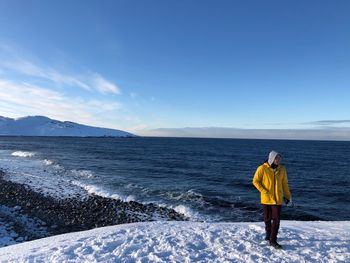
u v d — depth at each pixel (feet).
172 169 146.00
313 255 21.31
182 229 29.63
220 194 87.81
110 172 132.67
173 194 86.07
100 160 189.57
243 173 134.51
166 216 64.08
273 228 23.00
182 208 70.18
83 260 21.50
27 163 166.50
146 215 64.18
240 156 233.14
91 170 138.82
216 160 197.47
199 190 93.40
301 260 20.39
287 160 203.21
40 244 26.91
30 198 76.89
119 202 75.25
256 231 27.81
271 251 22.29
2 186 94.53
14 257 22.90
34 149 294.05
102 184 101.76
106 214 63.52
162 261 20.97
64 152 258.16
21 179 110.52
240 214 66.64
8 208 65.16
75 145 399.85
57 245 25.52
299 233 27.04
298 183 112.06
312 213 71.41
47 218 59.31
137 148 346.54
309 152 291.38
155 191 90.63
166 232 28.45
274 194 22.80
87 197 80.64
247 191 93.30
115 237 27.14
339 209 75.56
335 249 22.53
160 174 128.47
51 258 22.13
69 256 22.40
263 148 362.53
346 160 204.95
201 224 32.32
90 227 55.26
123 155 234.38
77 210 65.92
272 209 23.20
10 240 44.80
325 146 439.63
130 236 27.22
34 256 22.80
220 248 23.34
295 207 76.74
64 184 100.94
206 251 22.85
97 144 448.65
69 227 54.85
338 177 127.34
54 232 51.60
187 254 22.17
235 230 28.58
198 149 331.16
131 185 100.37
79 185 99.30
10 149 287.89
